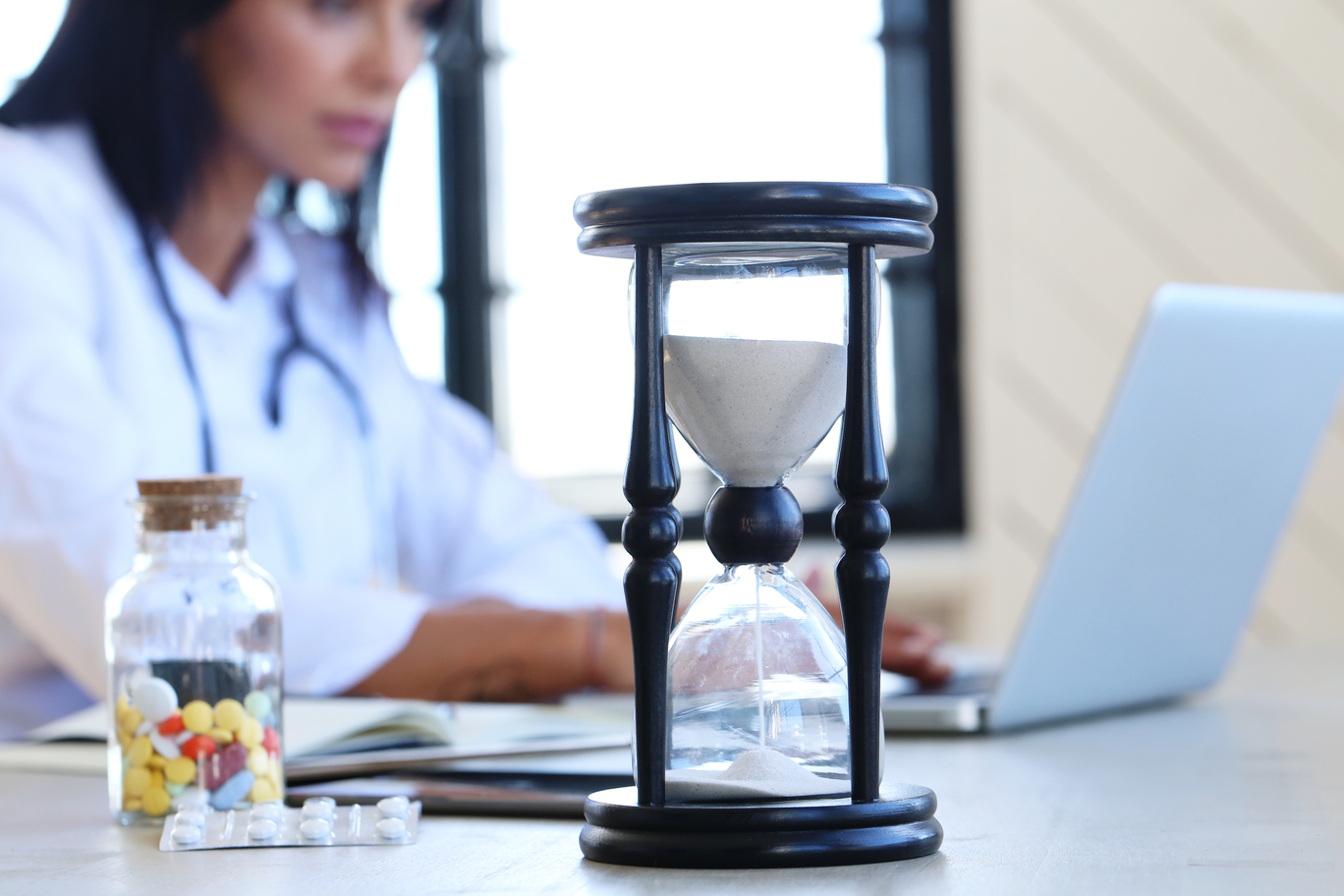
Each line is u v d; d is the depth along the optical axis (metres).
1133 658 0.99
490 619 1.15
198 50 1.49
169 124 1.46
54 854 0.60
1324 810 0.64
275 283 1.63
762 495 0.58
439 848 0.59
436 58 1.72
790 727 0.57
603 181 2.49
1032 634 0.91
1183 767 0.78
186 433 1.46
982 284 2.35
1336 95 2.31
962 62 2.37
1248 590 1.08
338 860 0.57
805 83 2.46
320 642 1.14
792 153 2.46
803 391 0.55
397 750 0.80
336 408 1.63
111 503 1.23
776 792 0.56
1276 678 1.25
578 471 2.47
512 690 1.13
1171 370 0.91
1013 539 2.33
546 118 2.49
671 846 0.54
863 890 0.49
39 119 1.46
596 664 1.13
